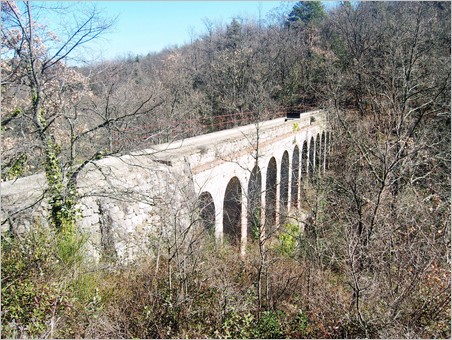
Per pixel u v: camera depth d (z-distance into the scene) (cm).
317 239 939
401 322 634
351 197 1180
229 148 1339
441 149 1387
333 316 693
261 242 816
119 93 1953
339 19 3328
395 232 870
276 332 671
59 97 907
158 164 1023
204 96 3177
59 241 700
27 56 815
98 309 589
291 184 2017
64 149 859
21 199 727
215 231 1220
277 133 1788
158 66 4366
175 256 763
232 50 3659
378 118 1491
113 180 876
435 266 715
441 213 1027
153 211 945
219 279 748
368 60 2573
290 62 3612
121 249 858
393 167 1014
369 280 727
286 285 802
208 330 640
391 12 3097
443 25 2191
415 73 1661
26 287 572
